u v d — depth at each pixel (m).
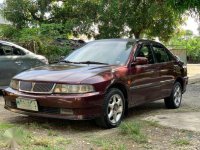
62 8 17.17
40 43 11.59
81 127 4.93
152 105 6.89
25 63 7.65
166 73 6.18
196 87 9.88
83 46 6.02
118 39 5.94
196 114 5.93
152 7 14.69
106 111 4.73
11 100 4.95
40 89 4.67
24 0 16.73
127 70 5.20
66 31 15.77
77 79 4.58
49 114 4.60
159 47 6.24
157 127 4.94
